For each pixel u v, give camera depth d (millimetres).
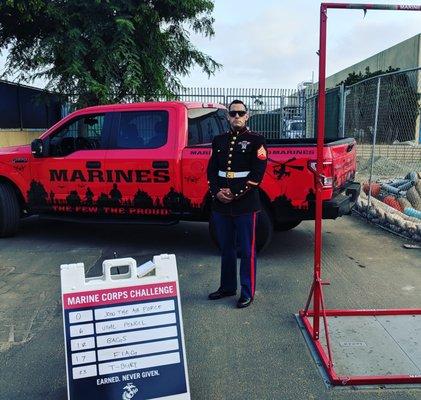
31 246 6355
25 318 4094
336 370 3104
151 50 12664
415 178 9227
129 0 11844
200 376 3119
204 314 4086
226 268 4375
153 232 7043
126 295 2590
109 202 5941
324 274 5082
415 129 14062
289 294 4512
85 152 5996
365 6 3023
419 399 2830
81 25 11758
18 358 3414
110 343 2553
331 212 5148
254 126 15578
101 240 6625
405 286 4688
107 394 2525
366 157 13391
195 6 12688
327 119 12766
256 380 3066
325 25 3109
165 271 2645
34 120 13297
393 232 6793
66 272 2527
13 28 12312
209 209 5660
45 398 2936
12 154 6406
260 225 5449
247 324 3873
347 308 4141
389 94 13984
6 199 6562
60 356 3438
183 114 5668
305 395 2895
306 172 5133
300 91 15555
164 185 5652
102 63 11500
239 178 4051
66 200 6180
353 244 6262
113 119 5918
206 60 14031
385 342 3467
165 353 2613
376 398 2850
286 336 3650
